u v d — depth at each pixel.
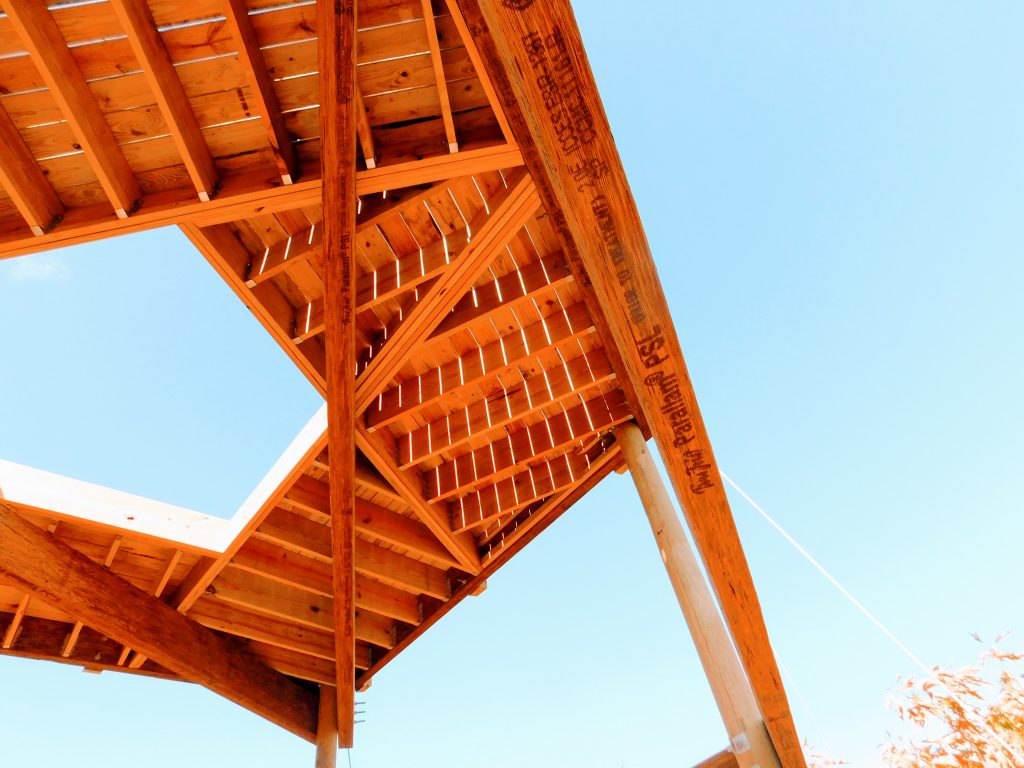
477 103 3.15
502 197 3.53
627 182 1.69
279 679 6.21
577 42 1.48
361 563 5.46
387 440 4.88
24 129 2.98
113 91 2.94
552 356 4.70
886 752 2.54
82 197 3.15
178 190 3.15
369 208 3.58
